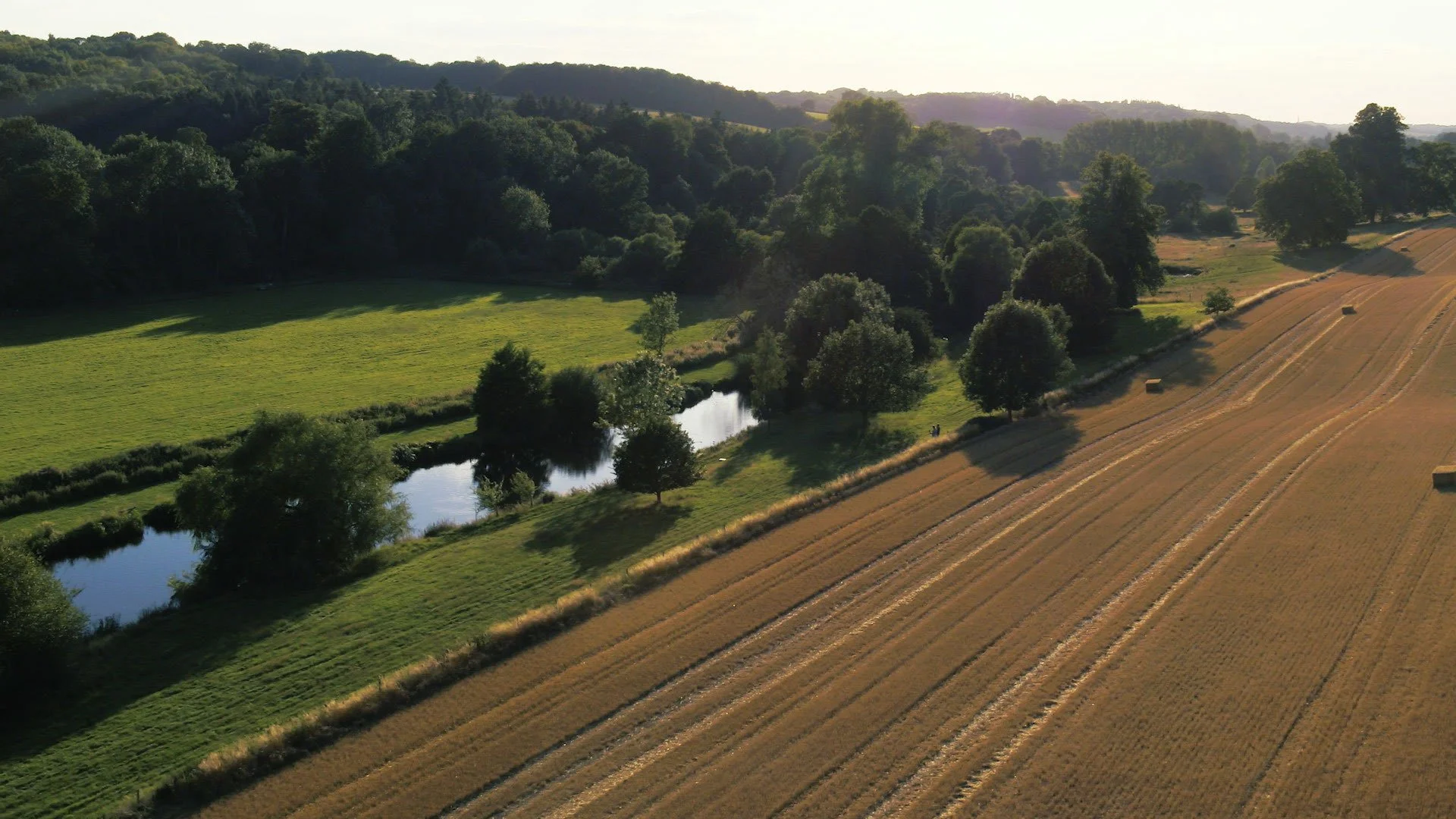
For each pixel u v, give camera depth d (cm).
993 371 6241
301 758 2847
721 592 3806
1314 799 2356
